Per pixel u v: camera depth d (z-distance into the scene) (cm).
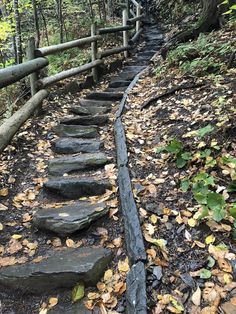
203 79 466
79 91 602
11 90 488
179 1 1227
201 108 390
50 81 471
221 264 219
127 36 864
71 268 227
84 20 1128
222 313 191
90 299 216
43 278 226
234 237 232
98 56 679
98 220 274
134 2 1254
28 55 432
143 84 591
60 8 921
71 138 407
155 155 348
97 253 242
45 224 266
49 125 437
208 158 300
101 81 672
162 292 207
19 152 371
